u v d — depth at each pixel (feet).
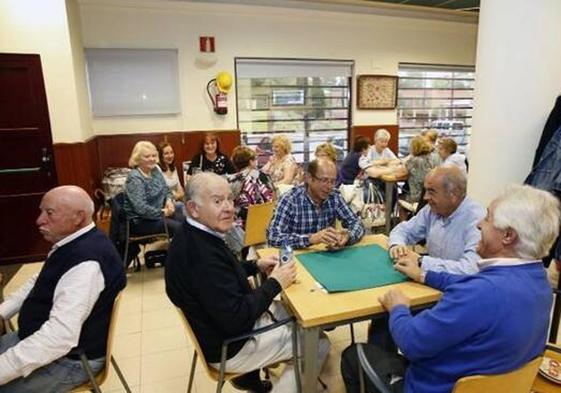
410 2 17.37
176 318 8.75
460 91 20.97
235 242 9.24
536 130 8.67
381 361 4.72
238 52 16.74
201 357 4.83
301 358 4.70
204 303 4.49
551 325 6.02
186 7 15.72
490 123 8.94
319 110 18.76
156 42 15.70
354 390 4.76
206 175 4.77
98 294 4.66
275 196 10.65
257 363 5.04
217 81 16.52
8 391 4.50
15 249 12.35
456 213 5.70
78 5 14.21
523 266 3.35
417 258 5.33
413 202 13.30
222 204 4.64
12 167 12.07
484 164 9.18
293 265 5.10
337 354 7.26
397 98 19.52
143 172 10.84
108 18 14.99
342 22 17.81
